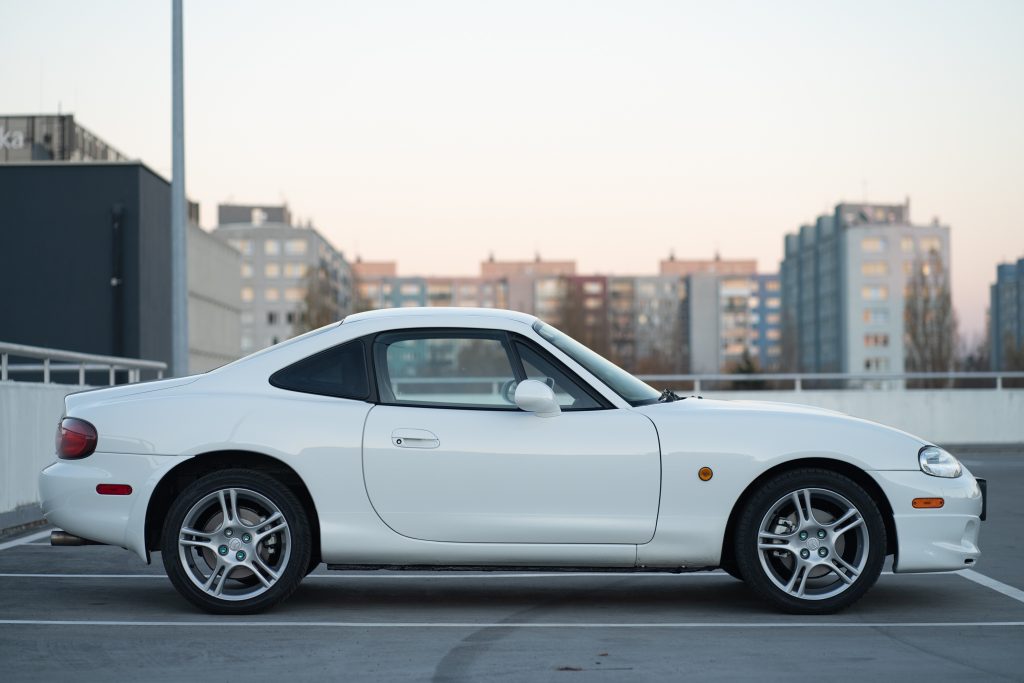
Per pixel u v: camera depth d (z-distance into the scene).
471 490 6.25
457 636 5.82
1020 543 9.26
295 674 5.03
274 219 160.50
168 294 33.25
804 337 158.62
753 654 5.41
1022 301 136.12
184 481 6.57
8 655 5.40
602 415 6.32
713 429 6.30
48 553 8.80
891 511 6.34
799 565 6.32
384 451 6.27
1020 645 5.61
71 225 30.53
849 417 6.52
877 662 5.25
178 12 17.58
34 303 30.47
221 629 5.98
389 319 6.58
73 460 6.39
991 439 22.28
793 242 163.75
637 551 6.24
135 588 7.24
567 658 5.33
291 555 6.30
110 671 5.09
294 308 147.12
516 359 6.48
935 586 7.29
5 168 30.48
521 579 7.66
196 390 6.46
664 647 5.56
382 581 7.57
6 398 9.86
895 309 141.25
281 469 6.42
